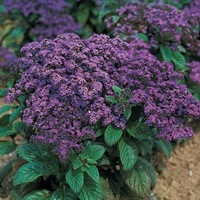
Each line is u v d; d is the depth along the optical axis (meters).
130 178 1.14
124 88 1.13
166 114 1.08
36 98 1.07
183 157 1.43
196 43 1.48
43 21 1.67
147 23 1.44
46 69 1.08
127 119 1.08
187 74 1.47
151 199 1.29
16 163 1.23
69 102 1.06
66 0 1.85
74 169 1.06
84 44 1.15
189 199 1.31
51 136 1.04
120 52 1.16
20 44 1.77
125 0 1.61
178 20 1.40
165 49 1.41
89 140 1.13
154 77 1.14
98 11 1.78
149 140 1.13
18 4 1.66
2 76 1.25
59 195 1.10
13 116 1.16
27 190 1.19
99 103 1.07
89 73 1.08
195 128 1.50
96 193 1.07
